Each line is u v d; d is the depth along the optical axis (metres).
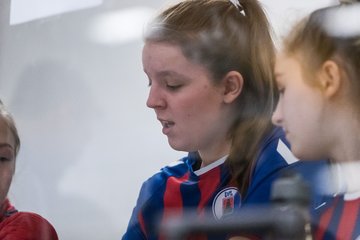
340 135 2.65
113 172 3.83
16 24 4.36
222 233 2.64
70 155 3.95
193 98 3.19
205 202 3.11
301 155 2.74
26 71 4.27
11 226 3.66
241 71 3.12
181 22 3.23
